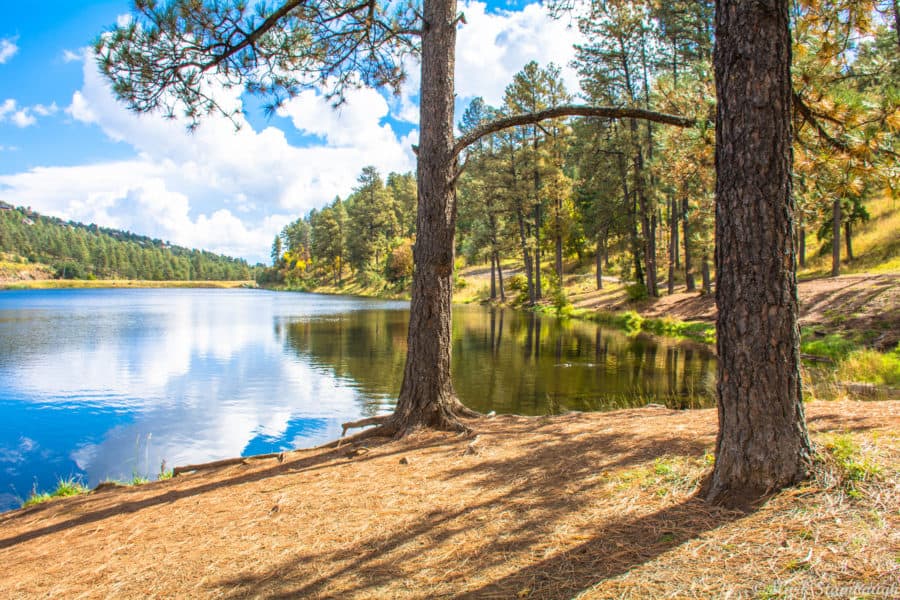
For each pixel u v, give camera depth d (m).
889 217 24.81
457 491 3.54
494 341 19.67
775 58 2.68
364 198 78.69
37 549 3.57
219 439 8.67
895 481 2.52
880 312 14.49
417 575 2.44
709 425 4.45
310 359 16.73
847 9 4.14
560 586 2.14
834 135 4.37
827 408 4.62
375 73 6.46
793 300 2.75
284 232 131.25
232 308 44.41
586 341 19.28
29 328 27.23
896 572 1.88
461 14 5.49
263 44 5.60
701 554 2.23
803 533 2.26
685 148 5.85
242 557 2.89
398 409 5.70
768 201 2.71
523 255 42.78
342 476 4.25
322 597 2.34
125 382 13.46
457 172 5.42
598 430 4.78
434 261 5.53
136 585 2.70
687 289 27.08
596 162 28.28
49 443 8.55
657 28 23.78
